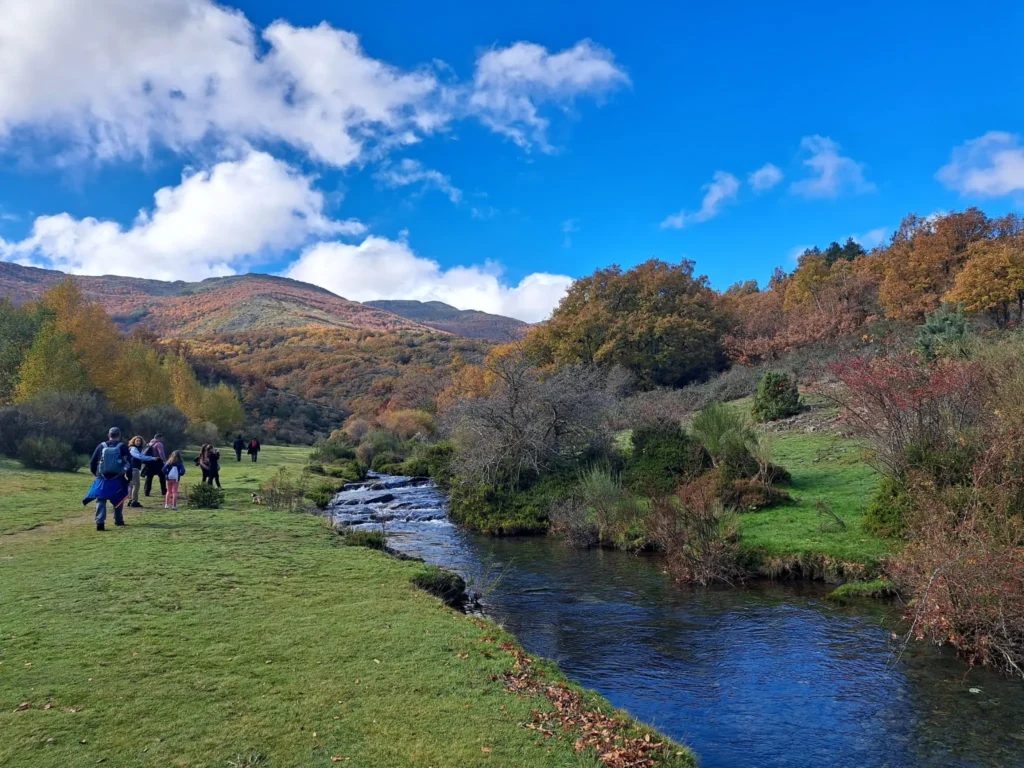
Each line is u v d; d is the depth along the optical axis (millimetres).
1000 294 39500
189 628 7172
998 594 7742
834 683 7496
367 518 20953
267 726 5008
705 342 52562
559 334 55062
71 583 8836
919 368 13070
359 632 7273
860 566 11453
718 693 7305
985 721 6492
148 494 18641
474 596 11359
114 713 5121
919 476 11102
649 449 19516
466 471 21109
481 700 5711
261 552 11367
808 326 47375
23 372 32500
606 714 5965
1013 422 10375
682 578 12297
